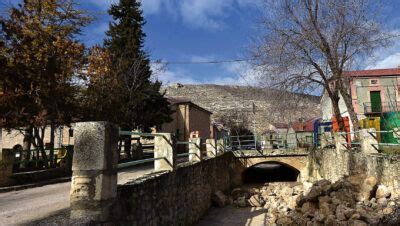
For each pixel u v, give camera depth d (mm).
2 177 12023
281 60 19797
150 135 7711
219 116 60750
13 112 14234
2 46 14242
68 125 17297
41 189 12180
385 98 30844
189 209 11148
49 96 15086
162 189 7926
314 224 10633
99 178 4848
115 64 23531
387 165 10578
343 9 18531
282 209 14812
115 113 21094
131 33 27828
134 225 6004
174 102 39844
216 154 18562
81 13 17172
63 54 16156
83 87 19422
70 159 16672
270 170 36281
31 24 15359
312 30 18875
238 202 16500
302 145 26391
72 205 4844
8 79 13852
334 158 17172
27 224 6297
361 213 9656
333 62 18688
